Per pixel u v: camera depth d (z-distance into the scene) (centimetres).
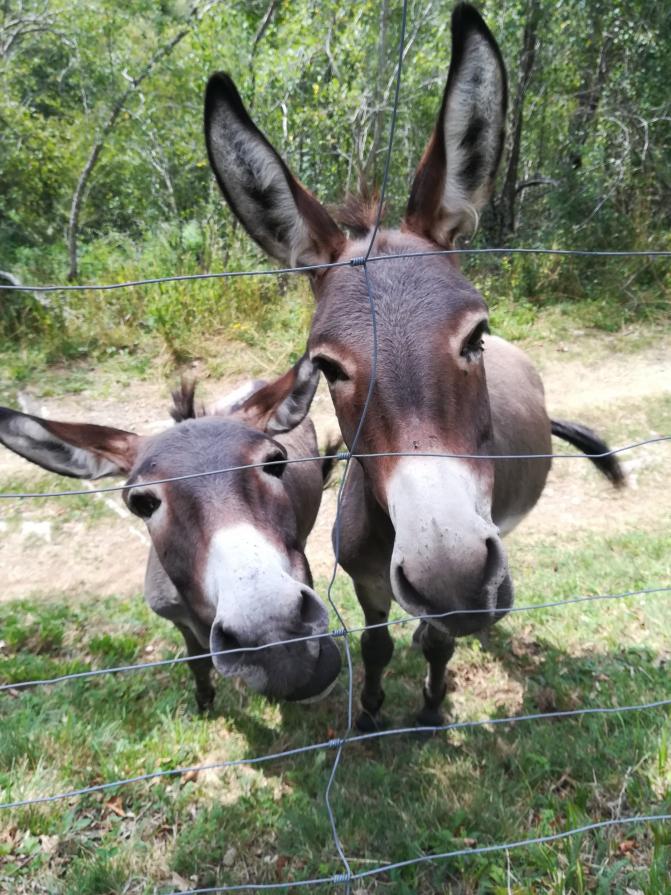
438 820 91
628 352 290
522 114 367
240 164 80
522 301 327
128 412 266
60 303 319
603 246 348
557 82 377
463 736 109
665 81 329
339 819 92
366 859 85
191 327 307
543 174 401
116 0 377
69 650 142
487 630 135
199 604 80
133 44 383
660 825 84
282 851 89
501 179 376
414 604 64
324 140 331
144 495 82
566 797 93
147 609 156
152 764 105
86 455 98
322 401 267
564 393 263
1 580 179
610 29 339
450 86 72
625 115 346
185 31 360
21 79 433
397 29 333
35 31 409
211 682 119
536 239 366
